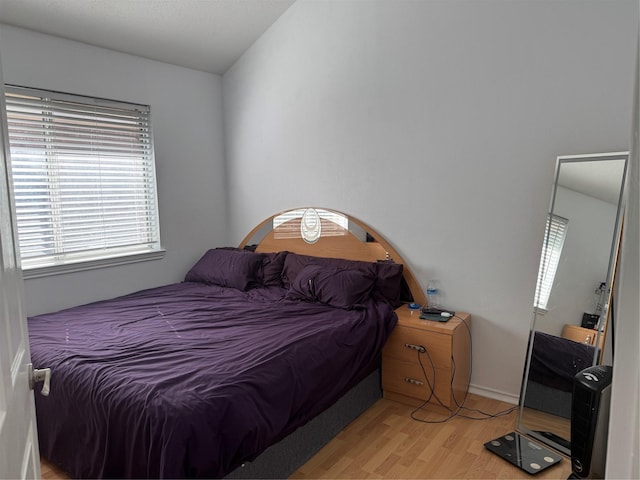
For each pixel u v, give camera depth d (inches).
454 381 101.0
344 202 130.6
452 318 107.0
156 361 77.9
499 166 103.9
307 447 84.4
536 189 99.7
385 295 116.1
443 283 114.7
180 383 68.7
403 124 116.9
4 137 39.8
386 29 117.0
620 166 83.5
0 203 36.1
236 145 157.2
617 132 89.8
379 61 119.2
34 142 114.0
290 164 142.0
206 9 122.1
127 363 77.0
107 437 67.1
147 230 142.5
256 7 128.8
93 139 126.2
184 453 58.9
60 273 117.8
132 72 132.0
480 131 105.6
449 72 108.4
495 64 102.1
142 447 62.6
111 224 132.8
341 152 129.5
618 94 89.0
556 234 92.5
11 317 38.4
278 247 146.0
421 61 112.3
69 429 75.0
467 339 108.0
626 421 44.9
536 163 99.3
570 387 87.0
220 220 162.2
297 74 136.3
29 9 103.3
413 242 118.6
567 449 85.2
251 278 135.8
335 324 96.8
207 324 99.8
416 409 103.6
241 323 100.3
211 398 64.6
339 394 90.7
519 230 102.7
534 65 97.4
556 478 79.0
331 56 128.1
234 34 137.5
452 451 87.0
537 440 89.9
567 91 94.3
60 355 81.0
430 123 112.5
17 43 108.0
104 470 67.5
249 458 67.9
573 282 88.6
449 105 109.2
